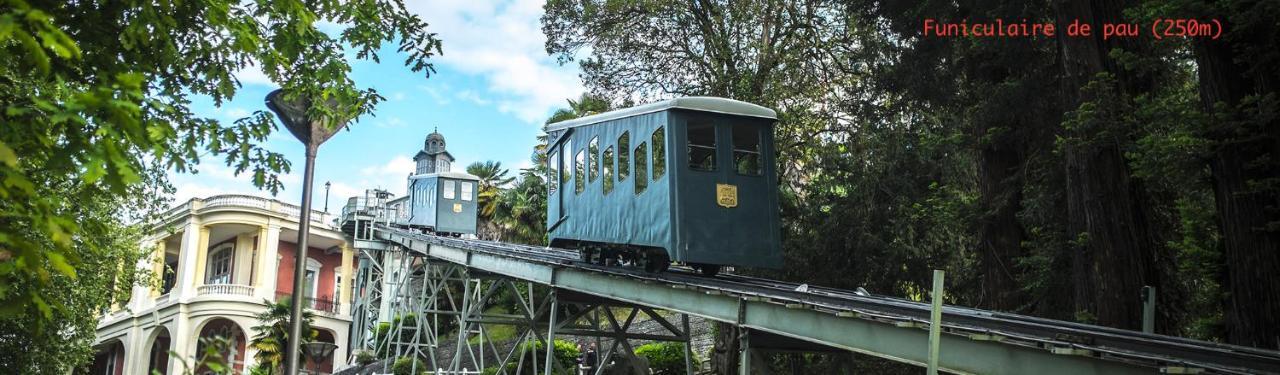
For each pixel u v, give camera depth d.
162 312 43.09
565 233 20.64
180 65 8.34
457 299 46.12
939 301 6.45
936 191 21.11
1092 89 14.03
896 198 21.64
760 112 16.84
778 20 25.36
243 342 42.53
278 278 47.88
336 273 50.72
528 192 46.69
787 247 22.80
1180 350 8.59
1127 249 14.03
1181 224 16.12
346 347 46.50
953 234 21.89
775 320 12.35
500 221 46.47
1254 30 11.93
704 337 32.19
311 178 9.59
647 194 16.55
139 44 7.84
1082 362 8.02
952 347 9.45
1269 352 9.01
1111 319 13.84
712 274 17.17
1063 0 15.20
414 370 30.88
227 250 46.59
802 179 25.31
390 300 43.19
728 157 16.38
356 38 11.05
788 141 25.14
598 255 19.50
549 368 19.30
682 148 15.99
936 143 18.56
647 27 25.91
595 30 26.05
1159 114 12.68
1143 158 13.00
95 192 6.06
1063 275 16.50
